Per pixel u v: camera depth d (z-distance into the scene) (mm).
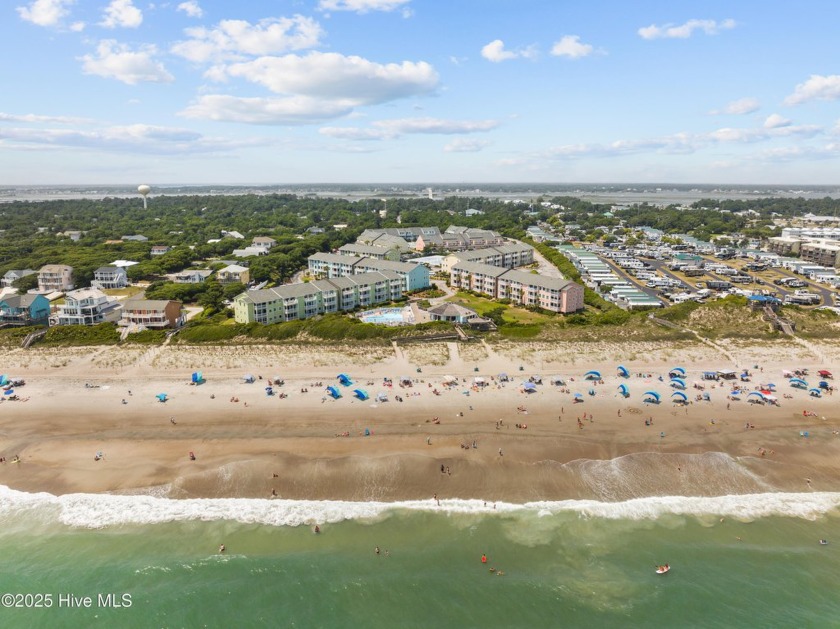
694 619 58094
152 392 106625
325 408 99750
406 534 69625
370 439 89500
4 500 75438
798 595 61188
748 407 100438
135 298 171375
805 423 95312
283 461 83062
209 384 109812
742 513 73750
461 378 112375
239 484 78312
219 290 183875
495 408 99750
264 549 67438
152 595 61156
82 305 154500
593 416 97000
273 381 110188
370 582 62625
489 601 60250
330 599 60531
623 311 159750
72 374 114938
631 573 64000
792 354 123688
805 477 80875
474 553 66750
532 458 84250
